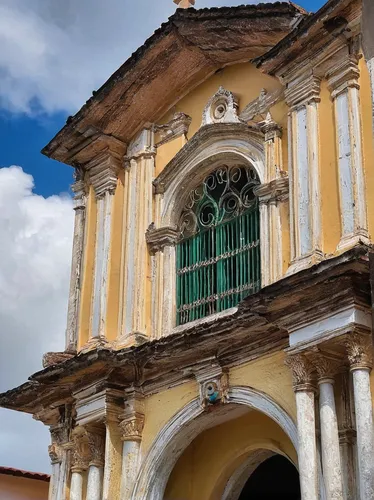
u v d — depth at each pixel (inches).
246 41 530.0
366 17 265.4
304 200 457.4
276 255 469.4
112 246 579.8
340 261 382.6
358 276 389.1
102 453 522.9
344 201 436.1
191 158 543.8
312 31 463.5
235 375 464.8
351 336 388.2
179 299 533.3
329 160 454.6
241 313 439.2
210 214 535.8
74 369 519.5
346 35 455.2
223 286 509.0
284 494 588.1
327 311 401.1
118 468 506.3
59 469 556.1
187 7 590.6
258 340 453.4
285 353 427.5
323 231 442.9
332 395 398.9
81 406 531.5
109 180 595.5
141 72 562.6
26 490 805.9
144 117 588.7
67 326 586.2
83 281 590.9
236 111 528.1
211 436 533.6
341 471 385.7
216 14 521.7
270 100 508.1
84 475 535.8
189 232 544.4
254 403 448.5
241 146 514.6
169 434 488.1
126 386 517.0
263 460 527.2
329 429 391.2
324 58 468.8
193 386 486.9
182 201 554.3
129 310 542.9
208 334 462.3
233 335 456.1
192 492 529.7
